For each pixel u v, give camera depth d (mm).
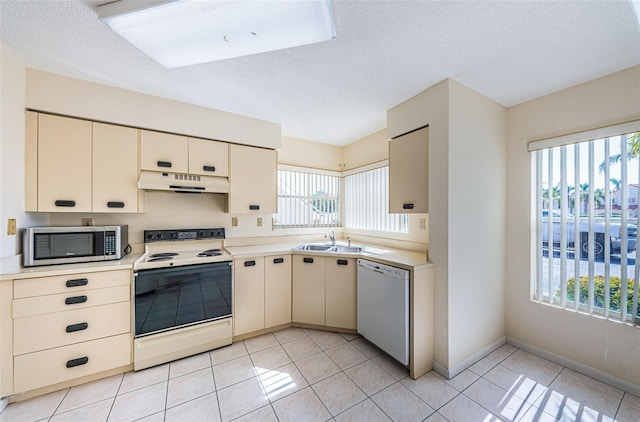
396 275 1929
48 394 1643
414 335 1837
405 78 1887
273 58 1646
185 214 2629
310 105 2354
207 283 2164
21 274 1553
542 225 2154
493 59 1648
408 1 1189
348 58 1647
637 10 1219
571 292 1979
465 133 1969
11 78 1617
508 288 2318
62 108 1832
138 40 1361
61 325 1659
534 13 1256
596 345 1816
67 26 1355
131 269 1885
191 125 2309
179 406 1561
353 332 2500
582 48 1520
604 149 1807
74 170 1874
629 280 1712
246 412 1518
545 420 1459
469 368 1951
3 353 1517
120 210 2021
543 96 2111
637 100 1650
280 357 2090
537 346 2131
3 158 1566
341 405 1570
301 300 2592
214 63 1699
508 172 2324
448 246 1858
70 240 1836
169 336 2010
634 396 1630
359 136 3373
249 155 2627
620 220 1735
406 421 1447
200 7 1132
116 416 1480
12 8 1217
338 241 3633
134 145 2080
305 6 1129
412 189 2164
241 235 2969
